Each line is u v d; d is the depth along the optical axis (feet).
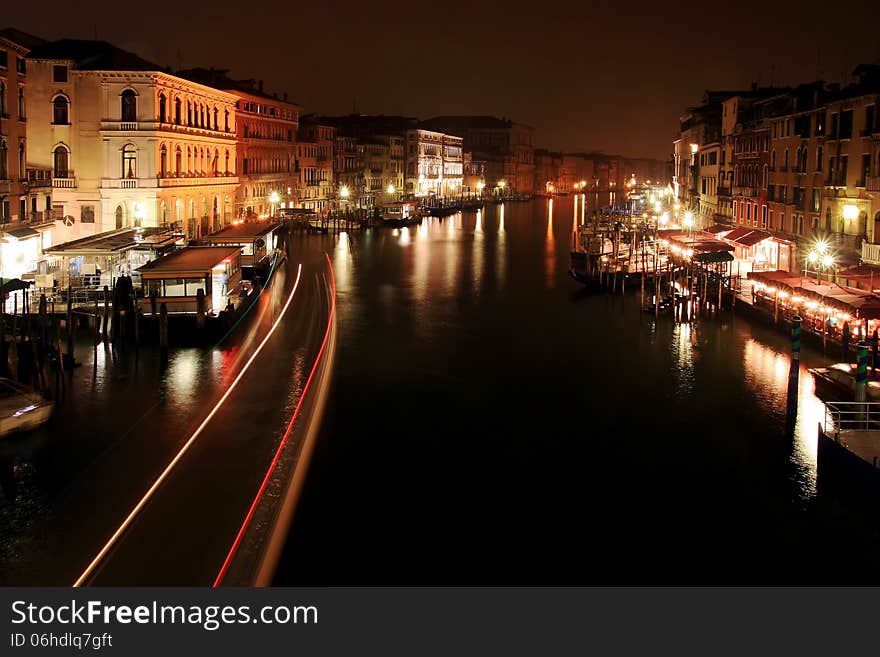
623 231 267.59
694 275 166.50
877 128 126.11
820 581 55.77
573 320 142.31
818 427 76.18
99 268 135.74
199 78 250.78
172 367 102.68
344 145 381.81
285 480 69.00
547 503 67.05
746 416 88.38
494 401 93.45
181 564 54.90
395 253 247.09
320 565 56.59
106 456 73.15
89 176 177.27
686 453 77.87
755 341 123.85
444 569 56.59
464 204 496.23
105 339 114.73
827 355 113.09
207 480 68.33
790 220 163.22
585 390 98.17
